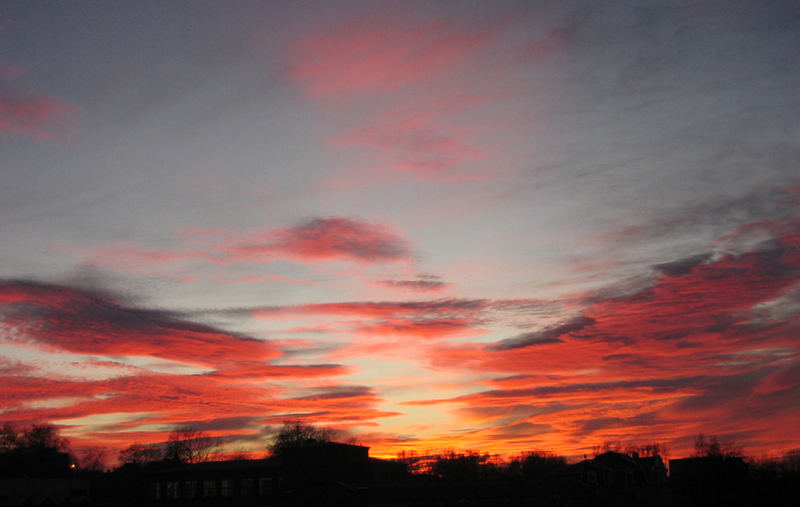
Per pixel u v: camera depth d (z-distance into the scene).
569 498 118.56
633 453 154.62
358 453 125.19
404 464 128.88
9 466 154.88
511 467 189.25
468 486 106.94
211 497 105.12
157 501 108.00
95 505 114.00
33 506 110.31
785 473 142.50
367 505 95.00
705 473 136.00
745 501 130.38
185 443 184.00
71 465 166.00
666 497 137.00
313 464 117.94
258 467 104.31
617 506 124.00
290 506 99.62
